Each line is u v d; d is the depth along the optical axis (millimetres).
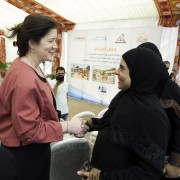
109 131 957
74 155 1289
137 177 839
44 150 1076
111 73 5938
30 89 876
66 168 1304
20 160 988
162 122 850
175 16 4691
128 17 5359
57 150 1202
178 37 4699
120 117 927
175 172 1064
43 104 952
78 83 6820
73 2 4824
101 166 994
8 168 971
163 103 1089
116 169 933
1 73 3287
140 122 859
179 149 1046
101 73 6168
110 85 6023
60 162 1255
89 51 6344
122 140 895
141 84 942
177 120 1062
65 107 3008
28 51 986
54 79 3068
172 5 4180
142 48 982
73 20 6273
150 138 834
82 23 6438
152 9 4562
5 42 7867
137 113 876
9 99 915
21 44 976
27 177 1028
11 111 932
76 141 1255
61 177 1312
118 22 5668
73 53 6773
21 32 958
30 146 997
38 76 986
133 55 960
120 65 1014
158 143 831
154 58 944
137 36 5270
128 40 5461
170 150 1080
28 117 868
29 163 1015
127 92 1006
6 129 990
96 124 1269
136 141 856
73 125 1022
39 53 972
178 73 4781
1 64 4156
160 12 4637
